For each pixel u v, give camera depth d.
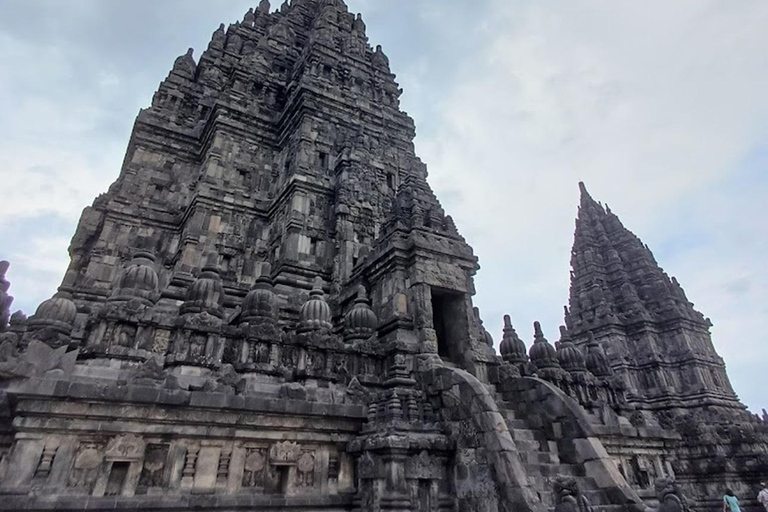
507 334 19.16
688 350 36.84
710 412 33.00
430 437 11.80
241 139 30.06
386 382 14.38
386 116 32.69
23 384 9.25
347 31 37.84
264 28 43.59
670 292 41.12
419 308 16.31
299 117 29.56
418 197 20.55
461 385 12.61
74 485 9.34
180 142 32.25
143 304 12.96
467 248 19.11
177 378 11.48
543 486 11.71
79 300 23.27
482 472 11.08
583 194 53.12
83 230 26.84
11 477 8.82
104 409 9.89
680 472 26.00
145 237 27.72
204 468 10.70
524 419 15.06
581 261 47.31
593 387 19.72
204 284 13.84
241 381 11.88
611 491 12.09
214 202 26.53
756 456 24.58
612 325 39.47
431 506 11.12
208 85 36.62
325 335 14.62
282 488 11.38
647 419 31.28
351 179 26.23
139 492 9.84
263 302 14.59
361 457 12.02
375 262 18.94
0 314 11.38
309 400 12.48
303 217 24.69
